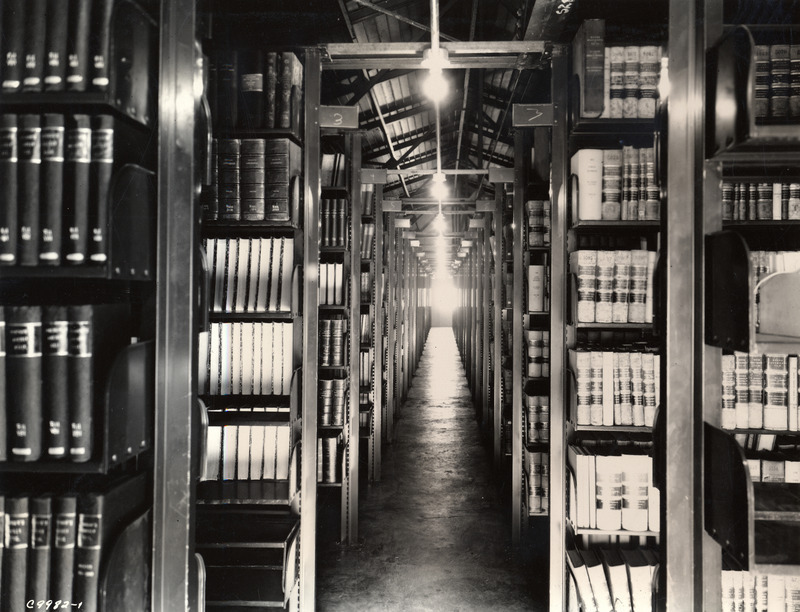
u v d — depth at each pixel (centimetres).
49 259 121
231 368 246
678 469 135
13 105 132
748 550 111
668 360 136
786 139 112
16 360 118
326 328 343
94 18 122
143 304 141
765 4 206
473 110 812
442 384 1158
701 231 131
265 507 260
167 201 142
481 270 769
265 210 232
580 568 242
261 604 218
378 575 336
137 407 130
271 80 238
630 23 276
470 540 388
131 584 129
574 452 247
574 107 249
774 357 197
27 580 120
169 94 142
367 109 736
